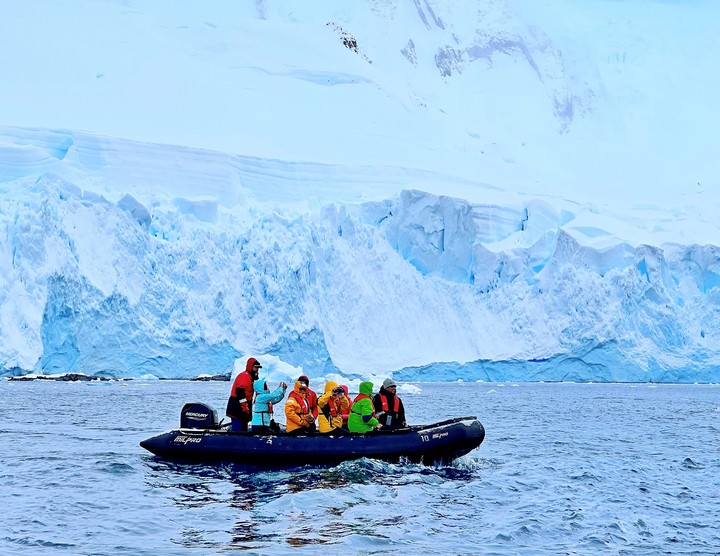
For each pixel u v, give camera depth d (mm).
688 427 45500
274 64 152625
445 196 93312
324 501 21594
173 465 26781
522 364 90438
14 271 73188
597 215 105750
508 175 139125
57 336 73875
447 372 91062
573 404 63469
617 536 19031
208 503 21469
